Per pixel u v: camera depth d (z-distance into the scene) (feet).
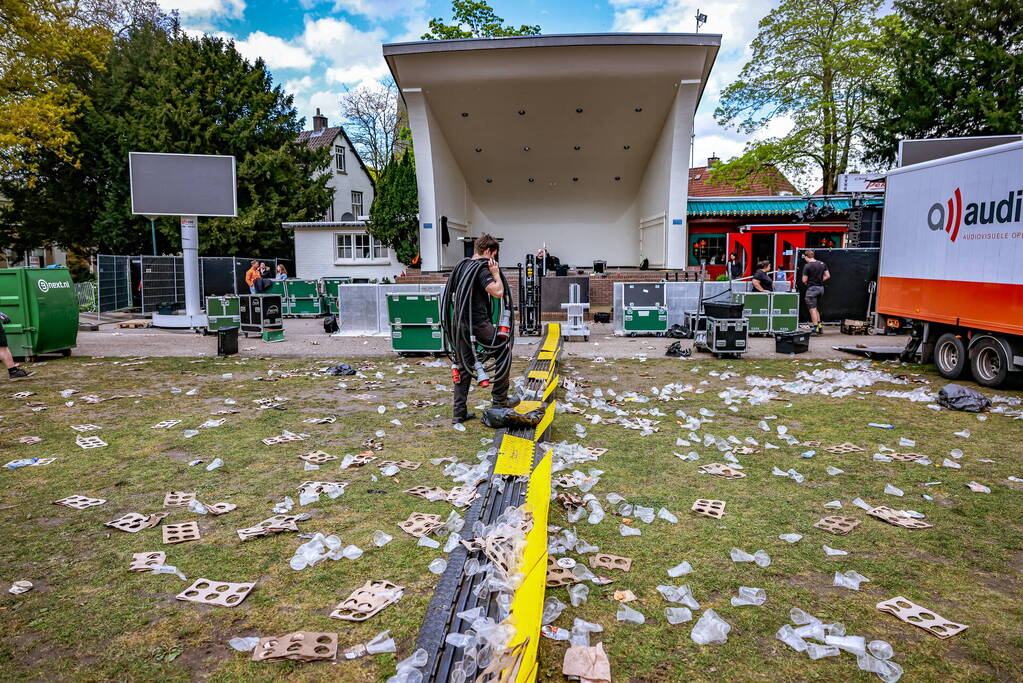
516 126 64.44
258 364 30.73
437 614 6.89
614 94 59.36
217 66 83.97
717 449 15.85
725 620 8.03
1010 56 62.03
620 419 18.86
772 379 26.05
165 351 35.60
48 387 24.36
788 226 65.46
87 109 81.20
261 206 82.84
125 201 80.38
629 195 79.30
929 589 8.88
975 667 7.09
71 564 9.50
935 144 41.22
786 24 76.38
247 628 7.80
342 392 23.50
